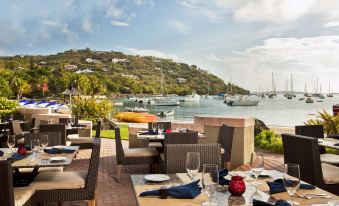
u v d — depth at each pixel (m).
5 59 98.06
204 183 2.15
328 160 5.86
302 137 4.14
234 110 68.56
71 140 8.05
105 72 132.00
